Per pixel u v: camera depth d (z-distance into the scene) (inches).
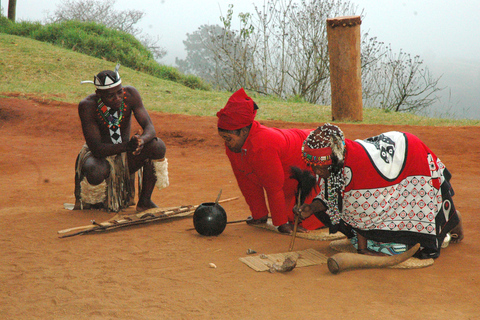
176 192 254.8
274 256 149.3
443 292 122.9
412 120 501.0
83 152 207.6
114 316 108.0
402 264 141.2
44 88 615.2
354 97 488.4
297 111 561.3
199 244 164.9
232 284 127.7
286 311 110.7
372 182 142.2
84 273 135.1
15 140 433.4
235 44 759.1
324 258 149.6
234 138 168.6
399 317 107.5
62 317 107.7
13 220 195.2
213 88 864.3
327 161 138.2
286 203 188.5
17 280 129.6
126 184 211.0
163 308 112.2
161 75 835.4
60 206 224.4
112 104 193.8
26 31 929.5
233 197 241.9
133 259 147.9
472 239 169.0
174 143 429.7
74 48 841.5
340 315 108.4
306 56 733.9
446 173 152.6
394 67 660.1
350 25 470.3
